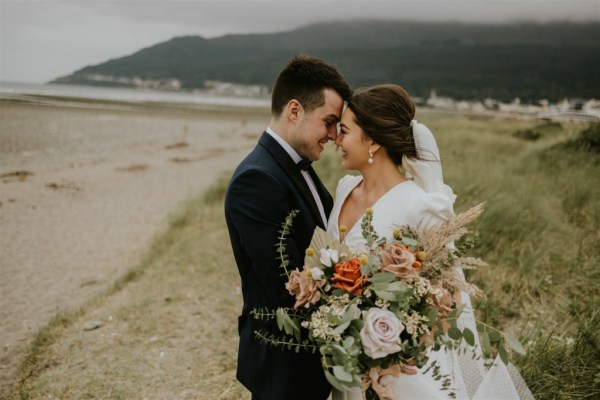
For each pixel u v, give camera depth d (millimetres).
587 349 2656
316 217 1988
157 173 13633
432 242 1616
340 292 1524
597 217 5352
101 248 6812
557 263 4219
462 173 6715
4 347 3889
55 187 11086
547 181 6973
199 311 4125
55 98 59750
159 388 3035
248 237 1784
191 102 104562
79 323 4031
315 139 1992
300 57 1987
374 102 1879
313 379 1908
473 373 2088
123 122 31375
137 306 4270
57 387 3066
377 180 1971
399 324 1410
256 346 1930
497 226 4766
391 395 1522
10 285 5395
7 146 17406
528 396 2084
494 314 3490
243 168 1859
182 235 6668
